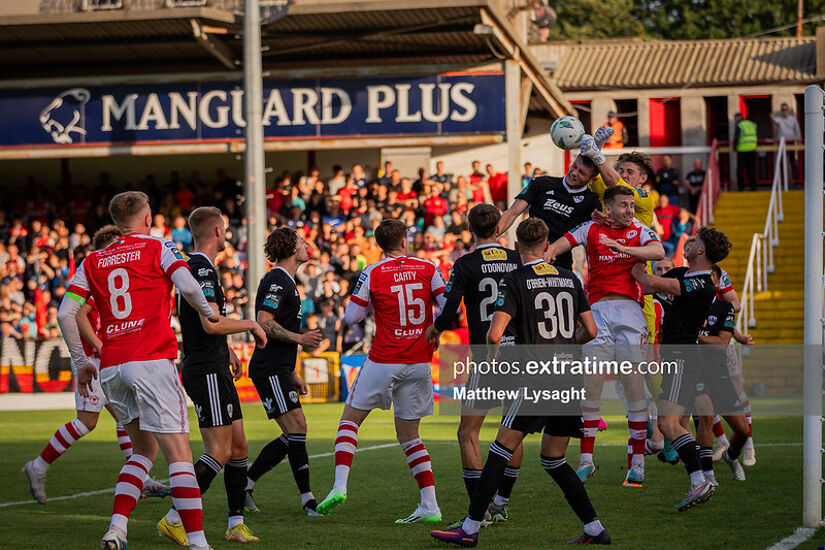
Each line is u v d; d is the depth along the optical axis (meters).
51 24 31.91
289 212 35.41
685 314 11.58
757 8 70.19
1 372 30.19
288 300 11.62
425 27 31.83
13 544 9.88
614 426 21.91
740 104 46.25
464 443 10.70
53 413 28.34
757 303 31.62
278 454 11.76
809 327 10.27
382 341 11.01
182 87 34.56
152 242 9.21
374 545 9.66
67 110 34.97
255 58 30.53
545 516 11.13
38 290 34.03
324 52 34.72
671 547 9.39
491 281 10.69
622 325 12.23
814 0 69.44
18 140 35.12
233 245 34.75
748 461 15.03
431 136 33.91
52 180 41.50
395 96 34.06
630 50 48.72
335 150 39.62
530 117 42.12
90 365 9.86
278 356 11.58
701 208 35.84
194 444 19.52
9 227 37.62
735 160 44.72
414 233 33.31
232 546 9.67
